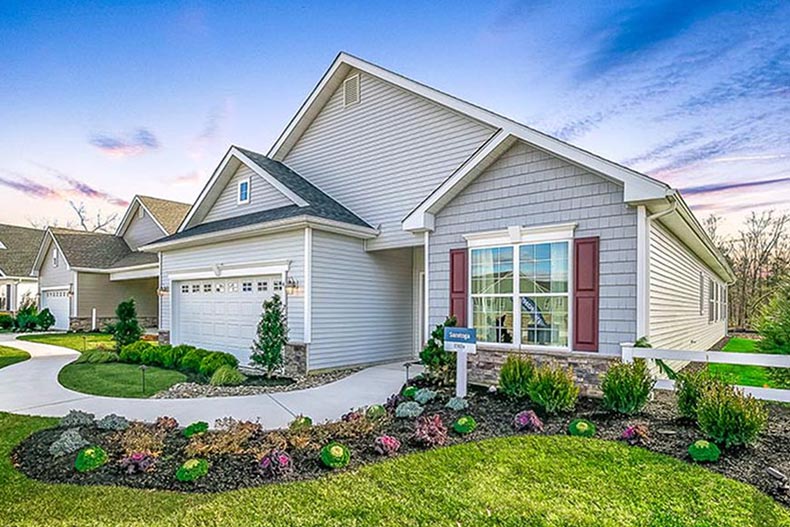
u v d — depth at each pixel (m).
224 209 15.52
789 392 6.31
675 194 7.38
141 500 4.25
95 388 9.77
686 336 12.59
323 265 11.66
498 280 9.29
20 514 4.02
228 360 11.41
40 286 29.27
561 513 4.02
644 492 4.38
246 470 4.86
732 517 3.94
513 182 9.14
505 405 7.33
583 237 8.24
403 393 8.20
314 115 14.65
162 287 15.97
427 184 12.15
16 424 6.89
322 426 6.09
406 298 14.02
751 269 31.61
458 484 4.57
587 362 8.02
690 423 6.16
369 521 3.89
